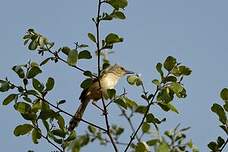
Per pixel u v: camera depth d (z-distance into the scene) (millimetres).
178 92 11750
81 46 11977
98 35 12039
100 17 12047
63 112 12055
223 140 11672
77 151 10992
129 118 11758
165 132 11320
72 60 11805
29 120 12047
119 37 12000
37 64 12180
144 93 11844
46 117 11992
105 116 11938
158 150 9797
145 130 11477
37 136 12016
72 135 11984
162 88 11773
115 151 11516
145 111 11750
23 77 12086
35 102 12156
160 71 11914
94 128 11797
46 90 12102
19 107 12086
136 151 10984
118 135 11797
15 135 12031
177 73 11906
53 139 11953
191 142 11281
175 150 11188
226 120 11719
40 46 12062
